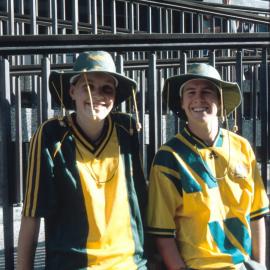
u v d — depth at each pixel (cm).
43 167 290
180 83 325
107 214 294
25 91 625
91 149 299
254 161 330
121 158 304
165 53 681
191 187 309
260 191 329
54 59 613
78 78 300
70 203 291
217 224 308
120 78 304
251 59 532
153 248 326
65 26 664
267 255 377
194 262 306
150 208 314
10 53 318
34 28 476
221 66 567
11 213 324
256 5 1041
